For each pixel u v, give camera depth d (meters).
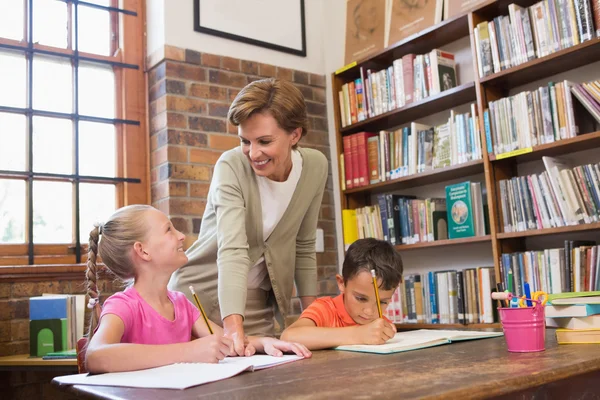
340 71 3.29
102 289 2.64
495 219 2.49
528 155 2.46
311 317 1.53
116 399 0.82
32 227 2.63
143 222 1.38
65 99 2.80
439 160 2.79
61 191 2.74
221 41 3.09
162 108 2.88
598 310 1.29
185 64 2.94
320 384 0.84
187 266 1.73
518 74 2.49
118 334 1.22
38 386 2.45
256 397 0.77
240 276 1.41
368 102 3.15
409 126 3.19
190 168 2.87
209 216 1.71
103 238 1.40
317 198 1.77
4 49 2.66
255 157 1.43
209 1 3.06
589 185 2.21
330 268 3.33
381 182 3.04
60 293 2.55
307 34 3.49
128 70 2.99
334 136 3.44
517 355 1.06
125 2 3.02
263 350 1.33
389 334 1.32
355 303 1.54
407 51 3.05
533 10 2.40
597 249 2.15
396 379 0.85
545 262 2.32
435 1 2.89
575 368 0.92
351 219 3.20
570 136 2.26
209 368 1.01
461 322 2.63
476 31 2.60
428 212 2.84
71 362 2.07
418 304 2.84
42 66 2.76
